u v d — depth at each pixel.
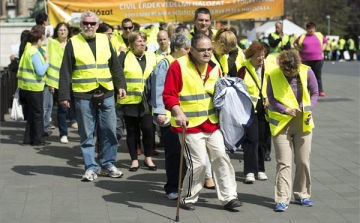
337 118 14.59
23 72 11.66
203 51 7.42
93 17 8.98
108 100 9.11
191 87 7.49
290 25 47.03
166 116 8.24
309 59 18.02
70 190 8.68
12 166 10.10
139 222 7.29
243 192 8.63
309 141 7.79
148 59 9.93
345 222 7.34
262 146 9.31
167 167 8.27
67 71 8.95
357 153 11.02
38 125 11.80
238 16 14.48
